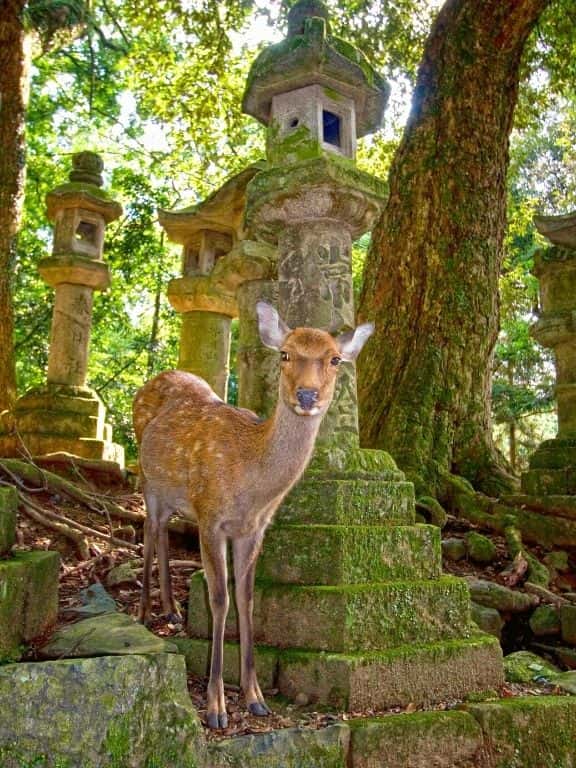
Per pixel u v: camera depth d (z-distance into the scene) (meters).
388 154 13.45
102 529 5.83
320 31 4.27
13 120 9.55
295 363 3.23
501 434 18.30
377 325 8.11
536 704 3.50
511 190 18.95
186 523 5.78
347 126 4.55
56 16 11.02
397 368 7.88
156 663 2.85
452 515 6.91
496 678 3.89
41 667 2.70
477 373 7.92
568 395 6.92
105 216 8.95
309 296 4.33
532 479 6.75
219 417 3.76
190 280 8.39
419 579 3.98
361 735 3.07
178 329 16.47
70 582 4.89
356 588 3.59
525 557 5.94
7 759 2.58
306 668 3.45
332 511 3.86
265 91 4.56
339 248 4.41
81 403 8.16
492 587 5.38
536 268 7.16
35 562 3.73
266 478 3.36
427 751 3.19
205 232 8.50
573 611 5.13
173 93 13.30
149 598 4.25
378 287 8.24
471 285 8.02
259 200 4.37
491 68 8.37
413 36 12.16
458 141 8.27
